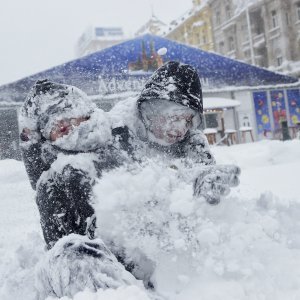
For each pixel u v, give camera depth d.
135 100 2.24
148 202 1.88
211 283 1.75
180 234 1.86
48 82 2.03
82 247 1.66
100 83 14.45
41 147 2.03
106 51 14.96
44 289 1.74
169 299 1.72
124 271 1.67
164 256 1.85
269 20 33.78
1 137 8.06
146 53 15.86
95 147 1.99
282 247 1.96
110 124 2.11
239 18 36.47
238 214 1.99
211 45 40.25
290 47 32.41
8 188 7.52
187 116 2.17
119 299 1.46
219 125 18.69
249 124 20.03
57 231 1.92
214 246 1.84
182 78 2.16
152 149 2.20
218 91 19.00
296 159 7.94
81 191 1.89
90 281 1.57
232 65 19.28
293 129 20.62
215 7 39.72
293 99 20.64
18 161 9.01
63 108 1.94
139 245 1.84
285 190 4.42
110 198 1.85
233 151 9.34
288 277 1.79
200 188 1.88
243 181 5.39
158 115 2.14
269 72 20.14
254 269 1.78
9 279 2.53
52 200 1.94
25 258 2.82
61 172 1.93
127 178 1.91
